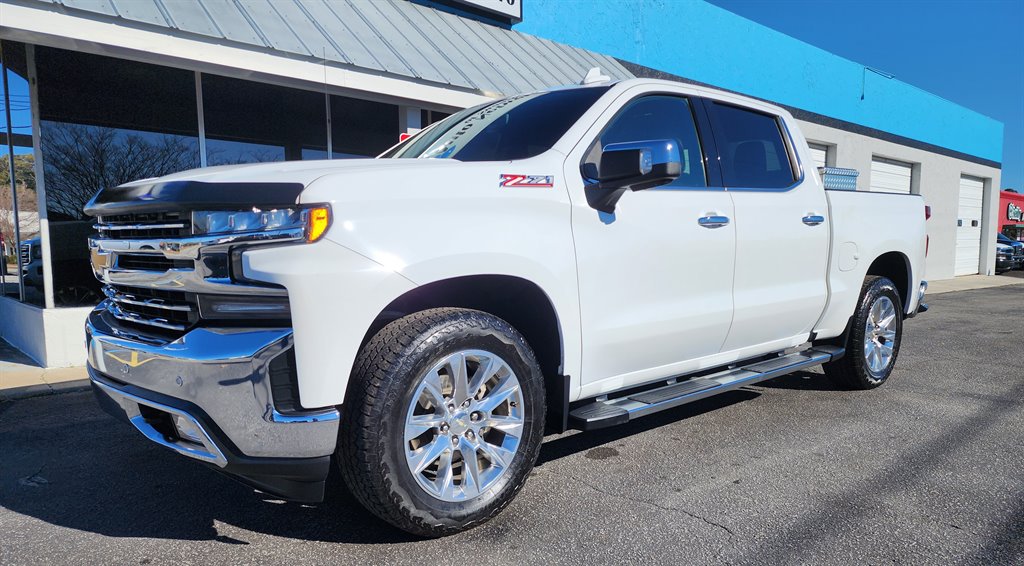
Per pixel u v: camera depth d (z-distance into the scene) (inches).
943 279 806.5
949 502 119.4
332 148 342.0
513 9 414.9
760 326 156.2
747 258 148.8
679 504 119.0
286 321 90.6
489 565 97.3
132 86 278.2
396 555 100.7
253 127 313.6
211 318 93.5
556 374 119.3
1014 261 1003.9
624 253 123.9
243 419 89.7
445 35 360.5
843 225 176.1
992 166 894.4
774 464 139.0
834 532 107.7
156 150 285.6
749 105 162.2
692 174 143.0
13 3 204.4
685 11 538.3
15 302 284.8
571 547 103.0
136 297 108.4
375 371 94.3
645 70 513.3
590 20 477.7
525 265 109.1
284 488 95.7
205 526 112.6
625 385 131.7
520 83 349.4
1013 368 240.8
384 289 93.4
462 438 104.3
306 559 100.0
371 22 330.0
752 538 105.8
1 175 306.2
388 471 95.3
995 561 98.2
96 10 217.9
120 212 103.3
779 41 604.7
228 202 89.6
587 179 121.0
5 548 105.5
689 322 136.6
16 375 229.3
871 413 177.9
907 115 731.4
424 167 103.3
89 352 113.7
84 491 129.3
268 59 261.1
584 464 139.9
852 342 189.3
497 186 108.1
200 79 295.9
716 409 183.0
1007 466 137.6
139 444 158.7
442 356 99.5
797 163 169.6
